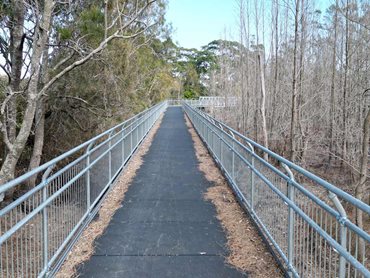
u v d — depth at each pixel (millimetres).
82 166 5023
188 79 71562
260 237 4754
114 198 6773
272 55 24812
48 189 3740
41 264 3471
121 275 3734
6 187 2572
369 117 10445
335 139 20703
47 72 8938
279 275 3727
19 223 2893
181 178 8445
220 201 6516
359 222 9117
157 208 6137
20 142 7469
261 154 10883
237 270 3846
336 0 17609
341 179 17484
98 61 10977
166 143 14852
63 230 4148
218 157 9586
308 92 24734
